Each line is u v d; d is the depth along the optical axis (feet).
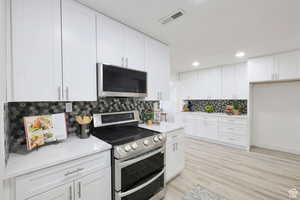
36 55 3.83
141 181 5.03
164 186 6.11
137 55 6.47
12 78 3.48
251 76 11.15
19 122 4.40
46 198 3.22
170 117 17.37
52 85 4.10
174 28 6.35
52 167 3.30
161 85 7.76
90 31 4.91
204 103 16.05
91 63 4.94
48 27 4.02
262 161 9.47
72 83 4.50
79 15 4.64
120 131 6.10
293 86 10.78
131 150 4.57
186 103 17.30
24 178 2.95
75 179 3.67
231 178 7.43
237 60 11.76
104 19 5.31
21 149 3.95
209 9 4.97
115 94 5.42
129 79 5.93
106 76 5.15
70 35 4.44
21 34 3.59
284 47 8.77
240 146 11.89
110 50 5.48
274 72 10.07
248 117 11.46
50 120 4.44
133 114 7.00
